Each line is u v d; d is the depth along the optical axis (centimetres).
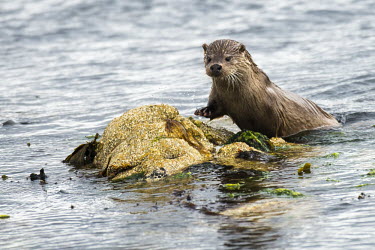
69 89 5766
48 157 3600
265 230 2130
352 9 8788
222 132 3797
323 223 2159
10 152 3744
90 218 2409
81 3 9756
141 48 7469
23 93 5666
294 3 9362
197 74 6059
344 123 4228
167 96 5262
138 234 2186
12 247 2152
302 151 3388
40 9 9550
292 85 5406
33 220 2436
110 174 3089
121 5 9594
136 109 3466
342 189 2547
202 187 2727
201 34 7988
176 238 2117
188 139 3353
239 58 3559
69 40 8062
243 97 3650
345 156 3170
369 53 6438
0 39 8138
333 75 5634
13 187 2977
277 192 2556
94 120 4597
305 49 6894
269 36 7662
